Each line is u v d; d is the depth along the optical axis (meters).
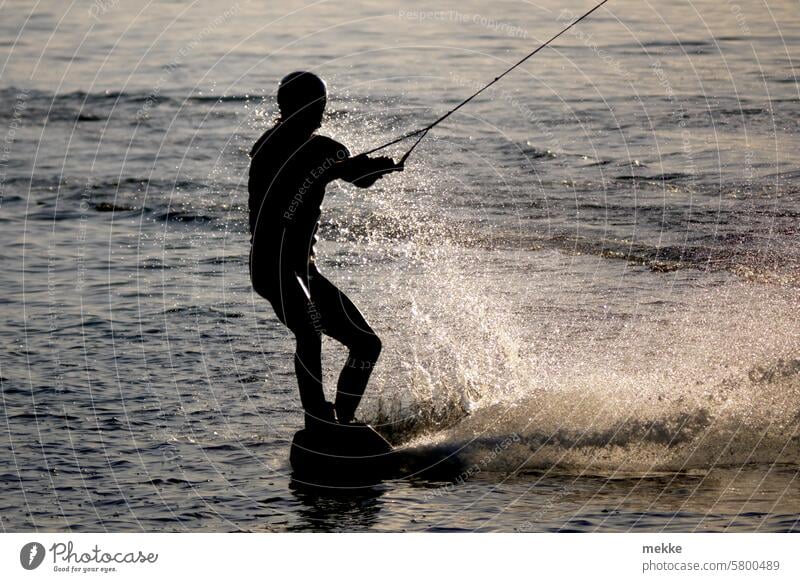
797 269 23.91
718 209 28.81
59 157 39.03
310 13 66.94
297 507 13.59
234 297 23.30
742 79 43.81
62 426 16.23
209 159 38.44
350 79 47.81
